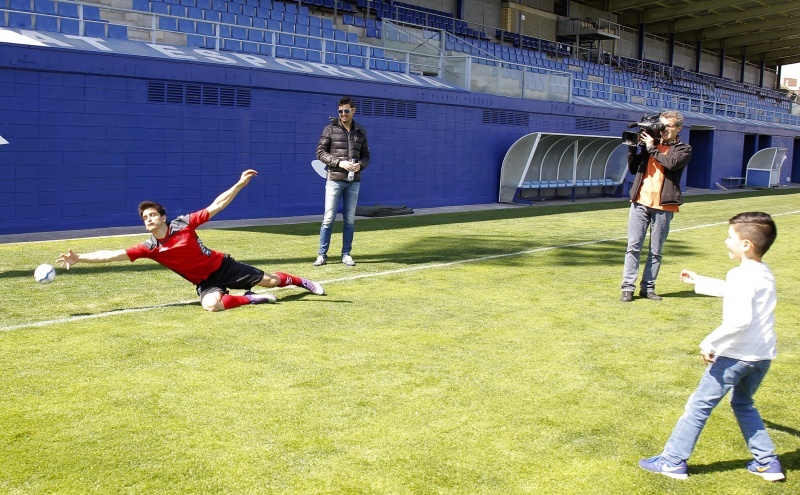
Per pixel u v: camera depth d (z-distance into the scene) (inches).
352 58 783.1
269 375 185.3
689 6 1600.6
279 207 587.5
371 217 611.2
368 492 126.0
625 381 188.7
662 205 281.6
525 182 796.6
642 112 1034.7
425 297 285.9
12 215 438.9
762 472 134.3
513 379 187.9
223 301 252.4
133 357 197.2
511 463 138.9
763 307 124.3
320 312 254.8
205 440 145.6
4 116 429.4
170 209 515.8
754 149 1325.0
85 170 468.1
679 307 278.7
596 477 134.0
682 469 133.9
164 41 648.4
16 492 123.0
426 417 160.6
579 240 477.4
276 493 125.0
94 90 466.6
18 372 182.7
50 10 561.0
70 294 275.1
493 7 1310.3
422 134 705.0
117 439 144.9
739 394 133.8
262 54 653.9
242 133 553.9
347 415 160.4
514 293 298.7
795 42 2054.6
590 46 1491.1
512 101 802.8
